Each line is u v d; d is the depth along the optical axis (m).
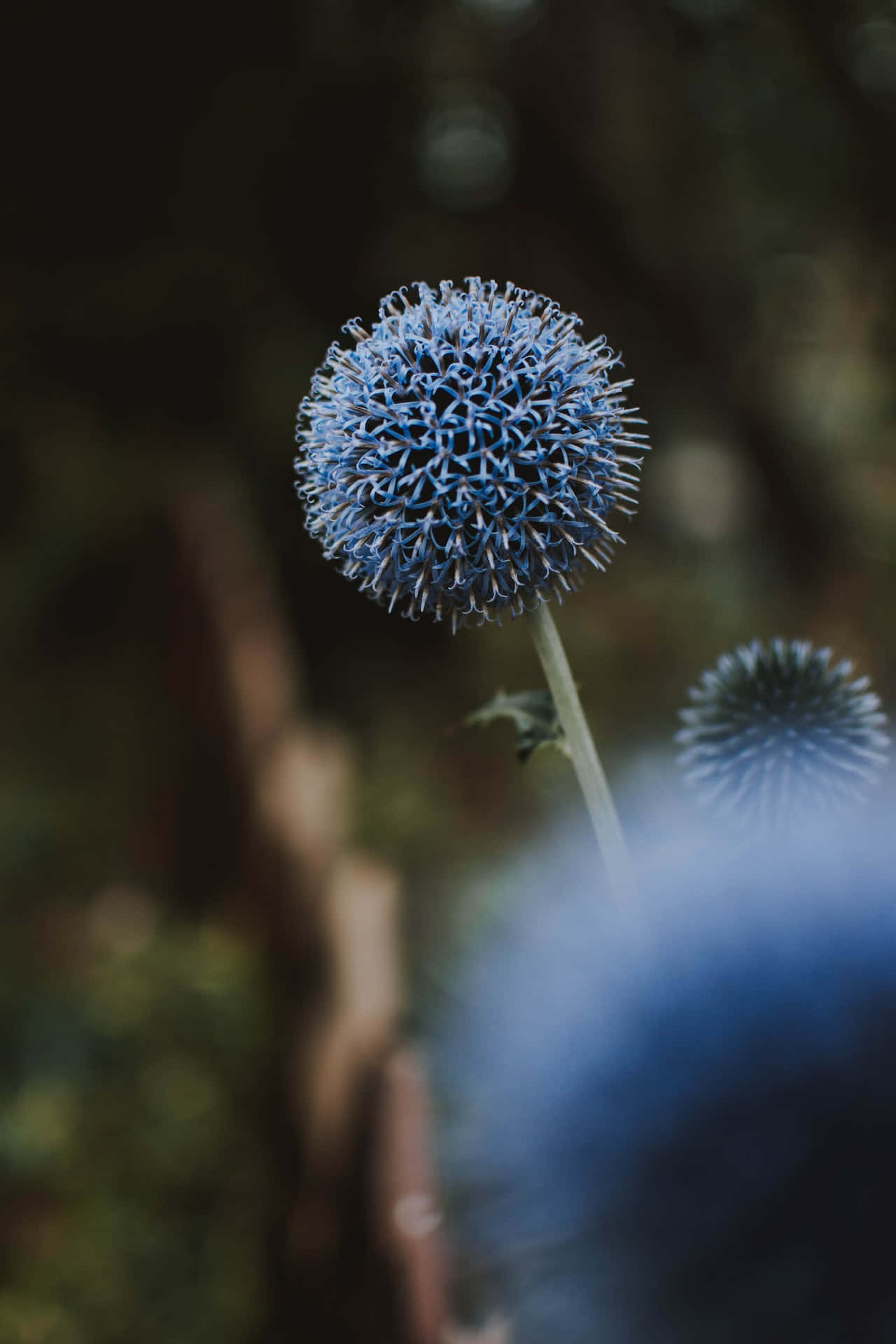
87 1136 5.46
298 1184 4.68
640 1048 0.88
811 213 13.03
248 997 6.02
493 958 1.18
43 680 10.55
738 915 0.91
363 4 11.91
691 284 13.09
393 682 11.08
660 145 12.99
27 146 11.51
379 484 1.82
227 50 11.47
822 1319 0.79
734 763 2.30
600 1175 0.88
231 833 7.19
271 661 7.86
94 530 10.76
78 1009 6.03
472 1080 1.12
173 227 11.92
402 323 1.86
